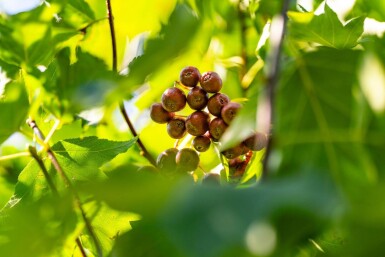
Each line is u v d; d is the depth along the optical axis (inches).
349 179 14.6
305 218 7.1
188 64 21.3
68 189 8.2
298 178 7.4
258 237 6.7
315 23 20.4
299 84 16.2
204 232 6.6
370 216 7.4
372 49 13.2
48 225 8.1
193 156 21.2
